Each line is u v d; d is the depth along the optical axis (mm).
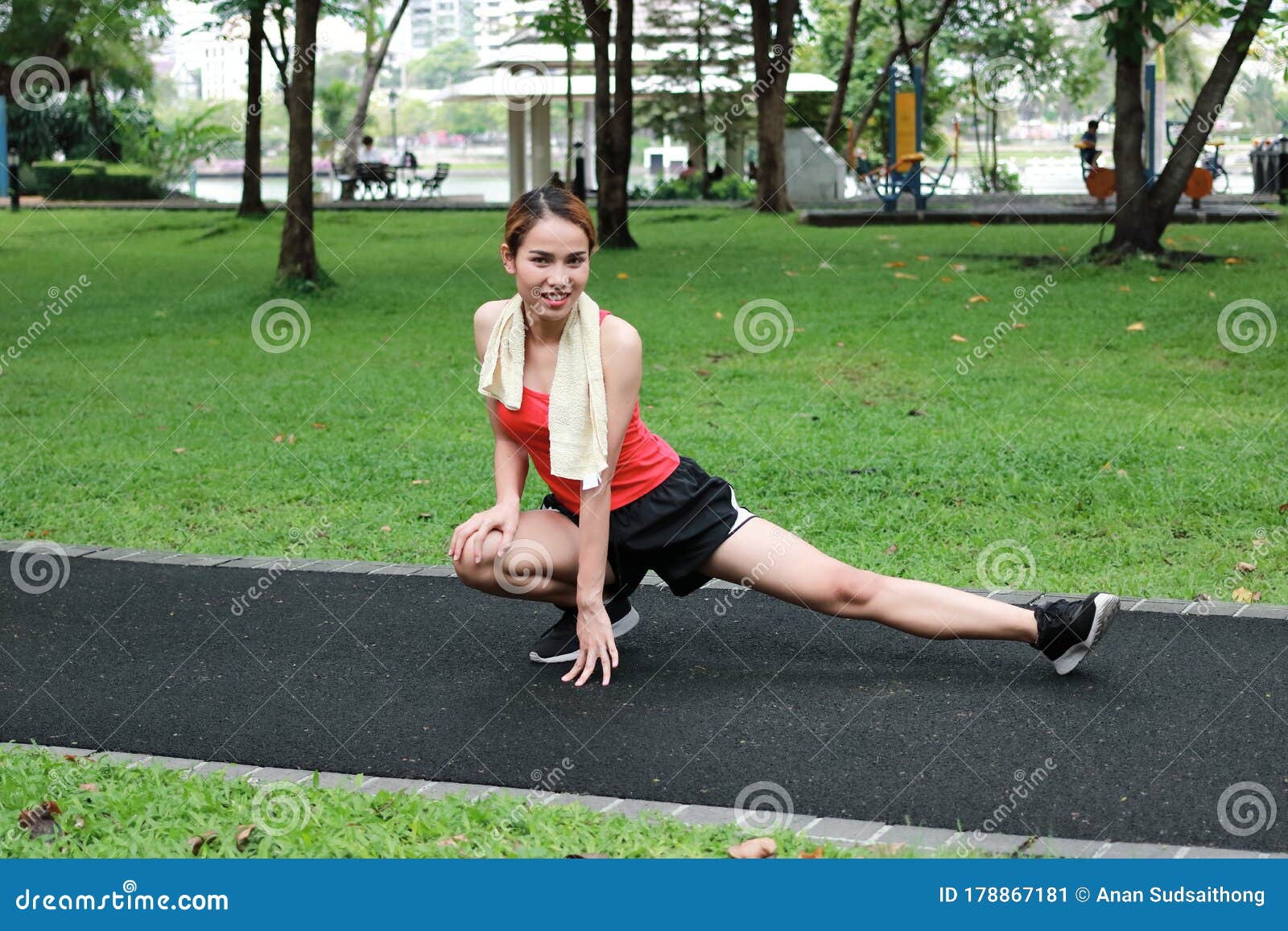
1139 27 12633
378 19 28812
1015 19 30172
